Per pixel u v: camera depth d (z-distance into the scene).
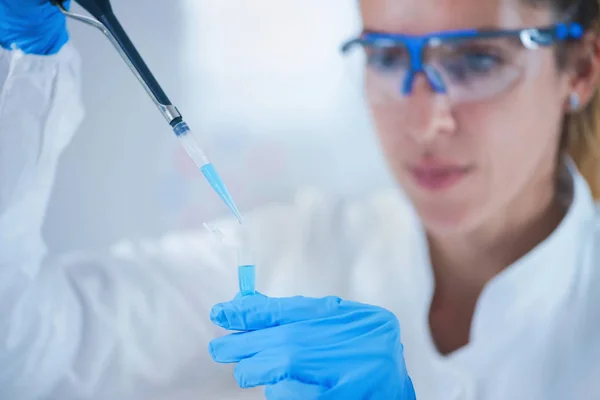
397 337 0.72
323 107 1.41
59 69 0.80
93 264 1.03
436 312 1.16
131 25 1.33
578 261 1.07
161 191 1.36
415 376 1.12
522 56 0.97
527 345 1.06
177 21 1.36
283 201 1.40
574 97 1.02
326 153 1.41
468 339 1.13
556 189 1.09
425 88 1.01
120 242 1.36
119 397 0.95
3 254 0.82
